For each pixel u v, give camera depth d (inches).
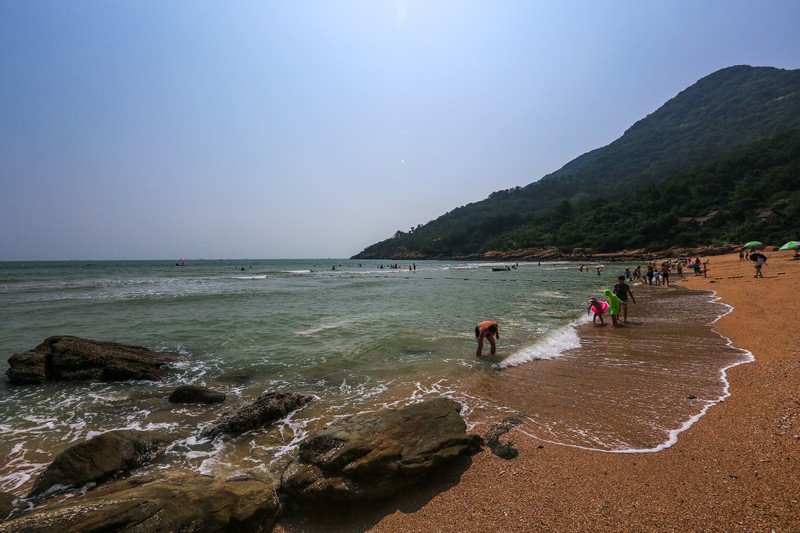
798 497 122.2
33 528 107.7
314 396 269.1
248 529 129.6
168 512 121.3
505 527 127.0
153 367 339.9
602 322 510.9
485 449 181.0
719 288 842.2
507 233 5713.6
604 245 3784.5
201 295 948.0
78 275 1948.8
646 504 130.5
